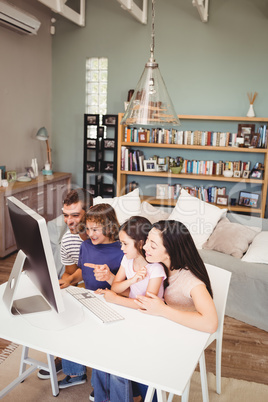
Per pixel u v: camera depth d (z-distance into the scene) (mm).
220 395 2266
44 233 1376
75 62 6039
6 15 4500
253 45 5309
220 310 2061
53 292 1470
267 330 3080
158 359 1389
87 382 2332
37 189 5152
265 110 5406
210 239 3729
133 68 5805
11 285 1761
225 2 5301
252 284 3154
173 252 1749
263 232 3676
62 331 1570
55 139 6359
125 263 2004
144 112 2248
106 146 5832
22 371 2244
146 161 5691
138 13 5250
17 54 5238
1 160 5141
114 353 1419
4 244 4430
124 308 1777
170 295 1843
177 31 5535
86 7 5828
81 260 2150
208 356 2695
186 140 5484
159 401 1377
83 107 6141
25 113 5590
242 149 5191
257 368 2594
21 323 1631
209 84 5543
